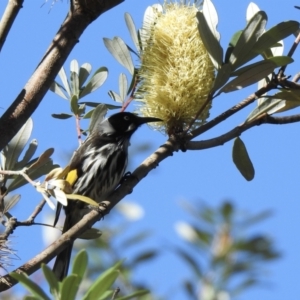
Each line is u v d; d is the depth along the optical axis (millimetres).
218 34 7691
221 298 6992
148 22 8586
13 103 6789
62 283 5012
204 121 8578
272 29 7512
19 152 8242
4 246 7016
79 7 7066
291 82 8016
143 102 8586
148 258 8047
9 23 6812
